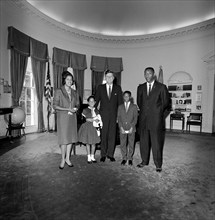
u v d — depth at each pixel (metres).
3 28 5.77
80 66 9.09
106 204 2.19
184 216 1.98
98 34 9.35
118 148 4.97
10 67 6.06
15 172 3.17
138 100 3.50
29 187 2.61
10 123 5.62
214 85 8.09
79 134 3.75
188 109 8.67
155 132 3.30
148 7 7.81
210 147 5.28
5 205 2.14
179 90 8.91
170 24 8.73
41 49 7.28
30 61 7.36
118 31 9.52
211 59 7.98
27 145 5.15
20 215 1.96
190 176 3.10
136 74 9.81
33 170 3.27
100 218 1.93
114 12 8.16
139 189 2.60
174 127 9.08
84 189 2.57
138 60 9.77
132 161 3.88
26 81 7.42
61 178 2.94
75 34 8.92
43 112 7.76
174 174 3.18
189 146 5.39
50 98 7.64
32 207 2.11
